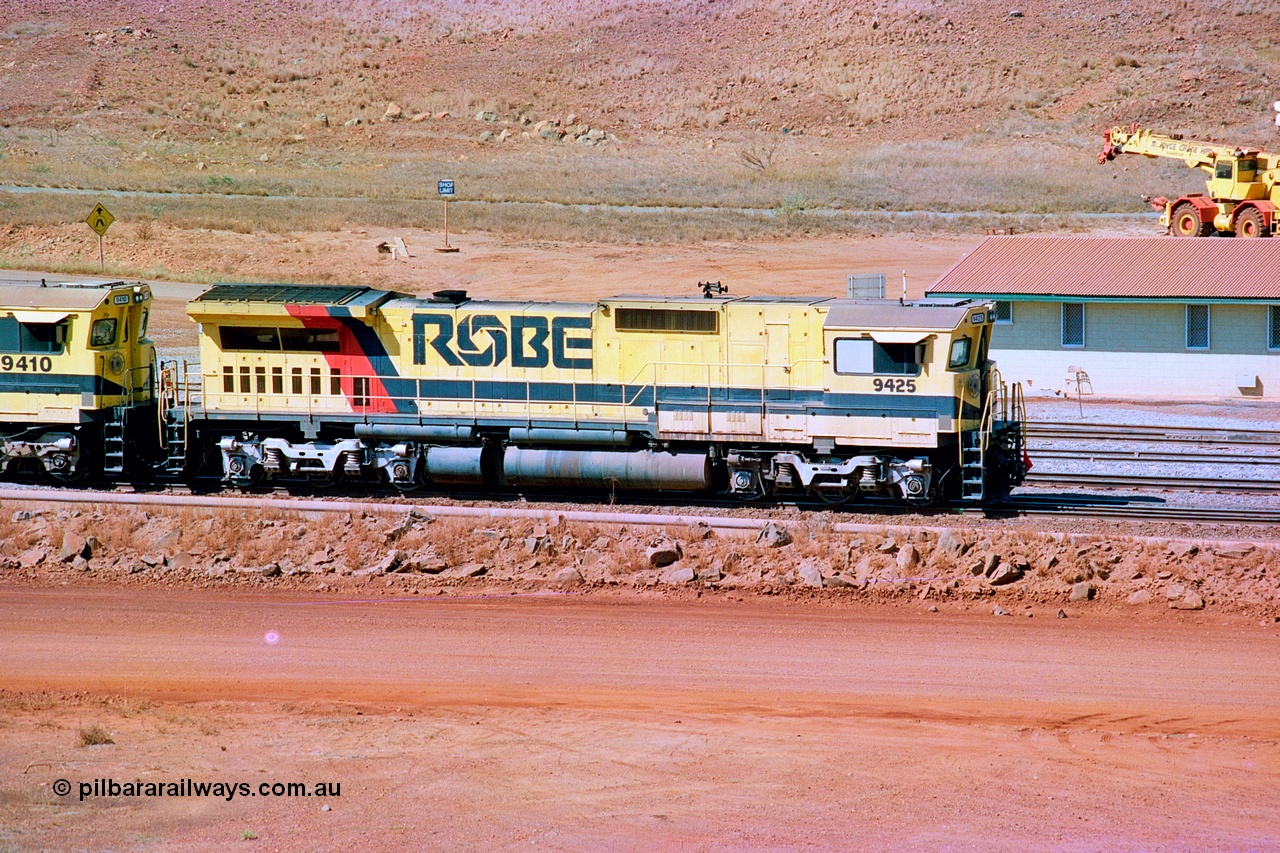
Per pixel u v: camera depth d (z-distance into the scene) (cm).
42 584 7569
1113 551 7419
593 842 3797
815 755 4794
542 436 9062
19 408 9369
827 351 8575
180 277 19525
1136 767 4753
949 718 5403
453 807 4119
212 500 8788
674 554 7619
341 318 9144
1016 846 3794
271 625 6806
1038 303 13875
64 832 3812
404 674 6069
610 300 8962
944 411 8394
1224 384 13500
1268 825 4088
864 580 7294
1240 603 6894
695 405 8825
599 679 5975
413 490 9262
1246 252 14150
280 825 3922
